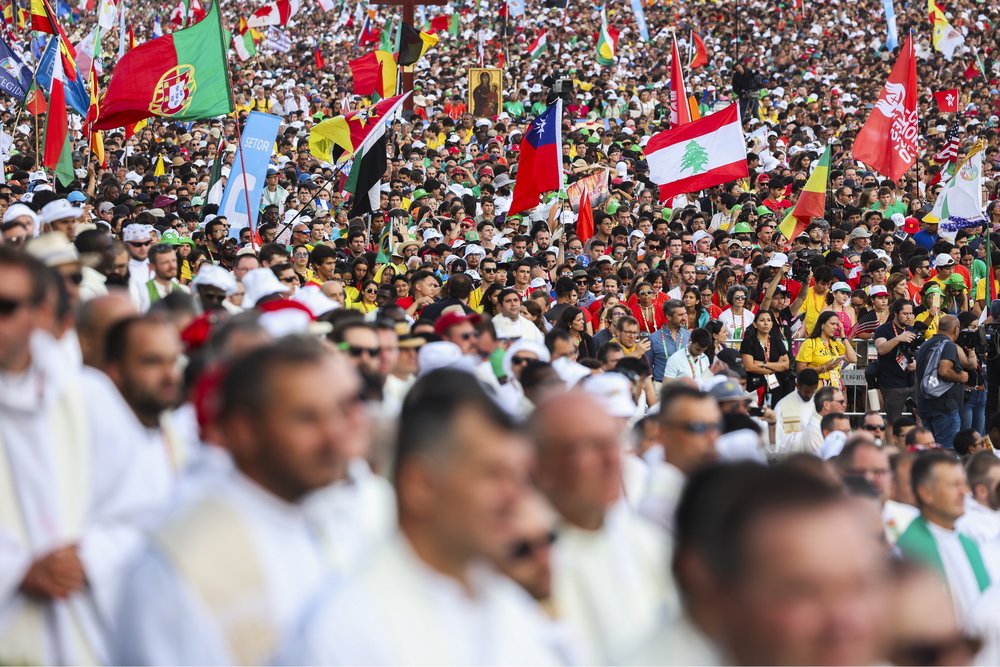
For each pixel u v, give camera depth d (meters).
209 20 48.19
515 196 63.22
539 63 160.75
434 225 69.31
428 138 110.75
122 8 118.81
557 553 14.75
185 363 21.88
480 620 9.84
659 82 153.12
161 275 35.97
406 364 28.39
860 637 7.03
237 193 54.50
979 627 15.52
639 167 98.88
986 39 176.00
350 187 57.56
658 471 19.55
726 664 7.56
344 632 9.20
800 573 6.97
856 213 80.50
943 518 23.75
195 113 47.81
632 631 14.72
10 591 14.21
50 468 14.86
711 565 7.52
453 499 9.60
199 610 10.88
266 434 11.47
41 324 15.10
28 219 33.75
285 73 159.00
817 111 136.12
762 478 7.54
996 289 66.38
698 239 70.69
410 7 92.19
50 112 55.97
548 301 47.78
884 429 42.59
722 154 64.38
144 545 11.39
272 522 11.66
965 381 48.81
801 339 52.72
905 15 187.38
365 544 14.01
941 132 120.94
